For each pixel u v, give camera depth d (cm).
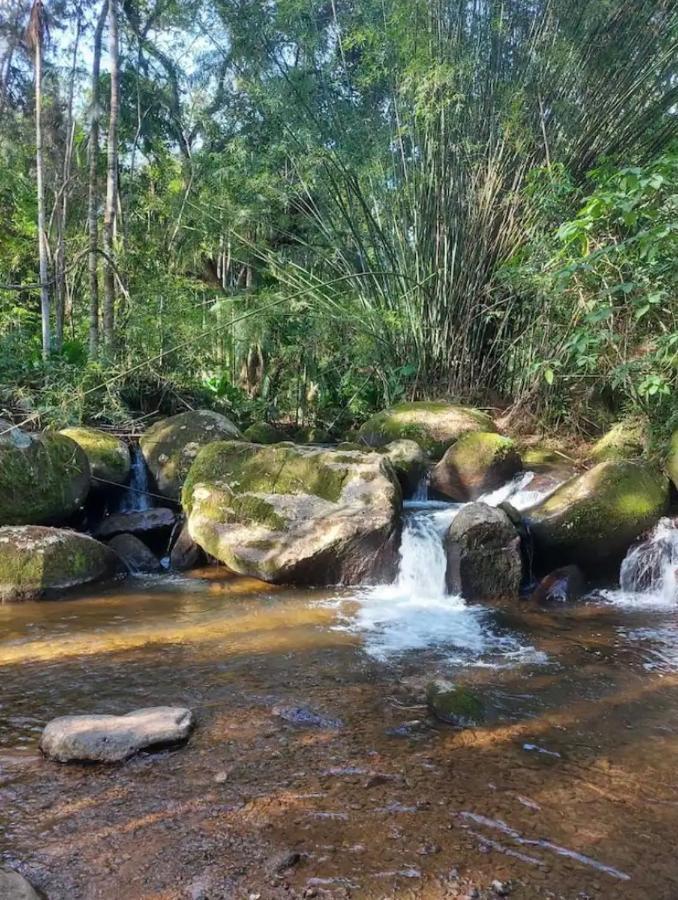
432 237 767
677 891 191
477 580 462
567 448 693
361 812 225
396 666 349
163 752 262
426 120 700
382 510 497
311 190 823
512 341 760
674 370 562
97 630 401
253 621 418
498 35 679
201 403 869
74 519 595
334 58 752
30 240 1210
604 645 380
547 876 197
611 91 667
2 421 605
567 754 264
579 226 448
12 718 290
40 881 193
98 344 821
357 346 824
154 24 1074
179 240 1046
